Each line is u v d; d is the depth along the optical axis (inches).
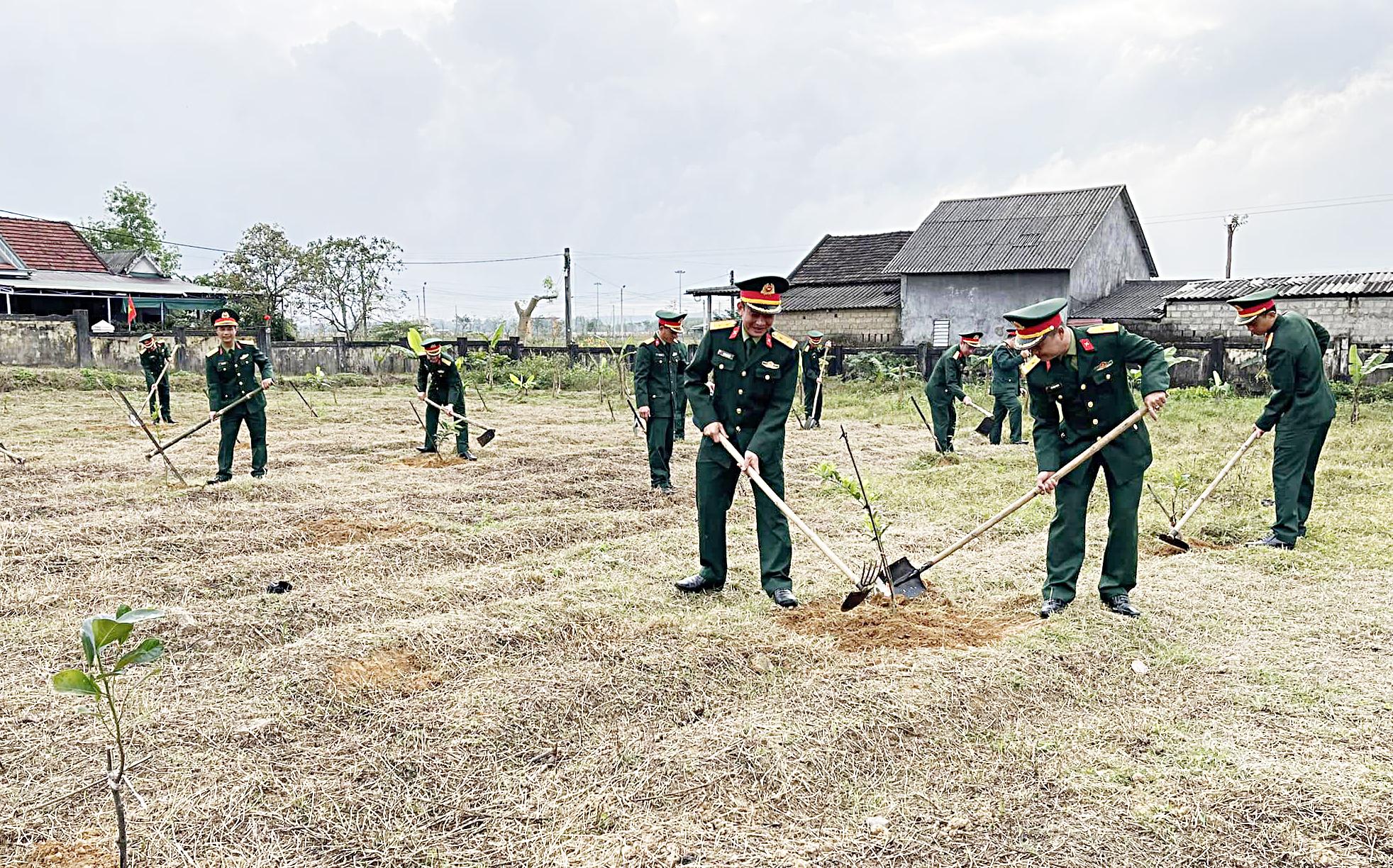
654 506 339.0
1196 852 123.7
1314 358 268.2
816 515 321.4
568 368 1035.9
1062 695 170.1
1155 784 139.9
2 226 1445.6
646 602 219.1
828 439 542.6
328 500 334.6
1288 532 272.7
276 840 126.0
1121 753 148.9
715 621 205.0
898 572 219.0
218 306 1489.9
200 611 209.9
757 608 216.1
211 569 242.4
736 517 318.0
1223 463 411.5
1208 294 995.9
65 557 253.8
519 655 186.7
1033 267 1238.3
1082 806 134.3
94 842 124.9
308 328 1866.4
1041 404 217.5
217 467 405.7
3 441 484.4
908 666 177.0
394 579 240.4
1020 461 448.5
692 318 2292.1
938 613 212.1
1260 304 270.7
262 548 271.4
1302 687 173.8
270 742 151.3
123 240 1934.1
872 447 503.2
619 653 185.3
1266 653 190.4
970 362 898.1
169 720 157.2
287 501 336.5
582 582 235.8
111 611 213.9
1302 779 139.8
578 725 157.8
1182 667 183.8
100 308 1398.9
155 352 588.7
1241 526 297.4
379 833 128.0
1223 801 134.9
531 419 647.8
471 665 181.6
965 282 1302.9
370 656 182.9
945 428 484.1
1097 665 182.5
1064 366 209.6
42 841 125.1
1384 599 224.1
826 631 199.3
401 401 783.1
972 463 441.7
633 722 159.0
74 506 317.4
